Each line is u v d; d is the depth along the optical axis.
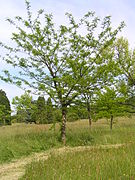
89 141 15.17
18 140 14.41
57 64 15.00
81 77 14.53
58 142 14.88
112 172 6.35
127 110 16.70
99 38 14.92
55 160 8.73
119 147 10.93
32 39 14.85
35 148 13.27
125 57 17.52
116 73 14.80
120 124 23.89
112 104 15.45
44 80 14.81
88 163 7.66
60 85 14.88
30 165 8.65
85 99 15.08
